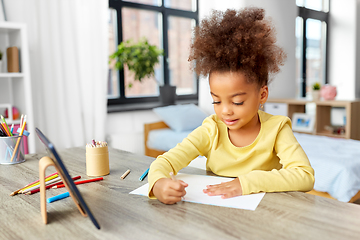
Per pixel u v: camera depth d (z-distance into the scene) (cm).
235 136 88
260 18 78
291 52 427
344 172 170
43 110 256
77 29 269
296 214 61
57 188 82
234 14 78
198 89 367
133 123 322
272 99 385
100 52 279
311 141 237
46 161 62
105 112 287
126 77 335
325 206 64
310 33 485
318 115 352
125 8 328
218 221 59
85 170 98
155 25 353
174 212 64
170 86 335
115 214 64
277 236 52
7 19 238
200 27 81
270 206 65
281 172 75
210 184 80
